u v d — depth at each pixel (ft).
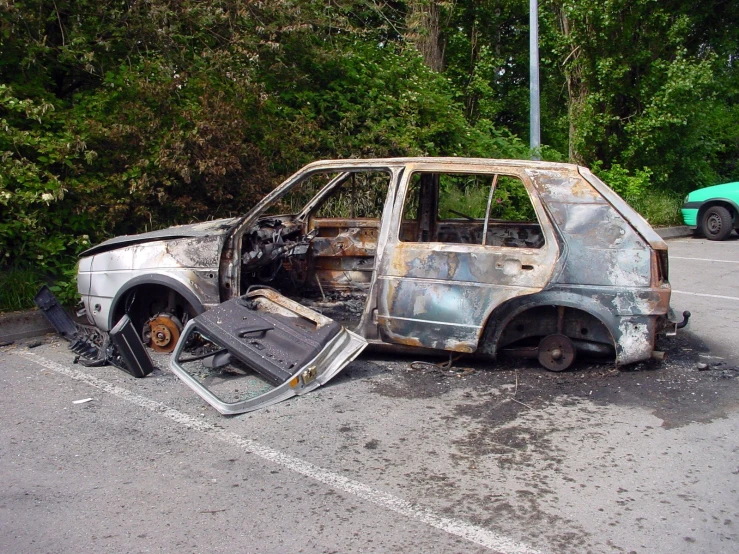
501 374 17.46
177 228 20.24
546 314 17.53
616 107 53.62
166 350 19.67
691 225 47.11
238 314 17.30
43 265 23.98
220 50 31.68
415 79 42.93
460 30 68.33
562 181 17.03
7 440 13.99
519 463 12.75
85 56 26.63
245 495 11.71
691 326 22.17
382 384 16.88
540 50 69.97
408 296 17.37
